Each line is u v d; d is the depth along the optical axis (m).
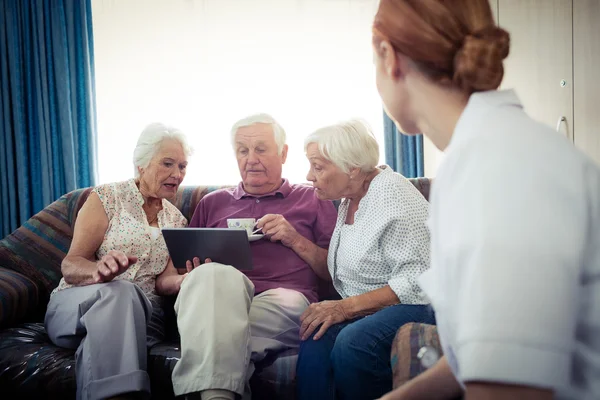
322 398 1.66
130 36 3.71
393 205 1.81
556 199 0.52
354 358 1.57
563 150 0.56
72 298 1.90
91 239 2.12
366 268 1.86
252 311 1.97
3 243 2.37
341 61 3.75
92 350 1.65
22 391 1.79
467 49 0.64
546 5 3.53
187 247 1.95
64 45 3.46
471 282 0.51
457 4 0.66
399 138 3.60
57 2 3.45
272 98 3.76
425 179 2.48
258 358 1.75
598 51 3.43
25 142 3.48
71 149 3.45
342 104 3.75
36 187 3.48
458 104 0.69
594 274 0.55
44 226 2.44
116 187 2.23
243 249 1.88
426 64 0.68
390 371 1.56
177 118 3.74
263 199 2.35
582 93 3.48
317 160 1.95
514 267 0.49
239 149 2.34
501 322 0.49
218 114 3.74
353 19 3.74
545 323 0.49
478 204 0.53
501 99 0.64
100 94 3.72
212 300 1.64
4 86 3.46
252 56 3.75
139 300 1.79
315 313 1.77
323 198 1.99
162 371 1.74
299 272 2.20
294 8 3.75
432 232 0.61
